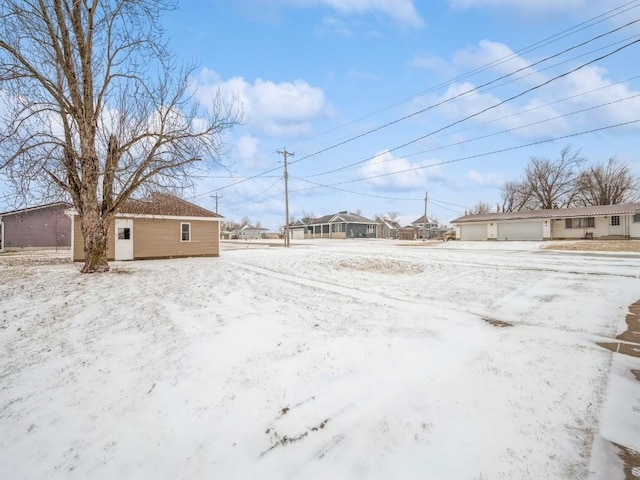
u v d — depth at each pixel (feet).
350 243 130.11
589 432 9.05
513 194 163.84
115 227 55.01
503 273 36.29
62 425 9.53
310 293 26.76
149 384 11.67
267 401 10.64
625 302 23.45
